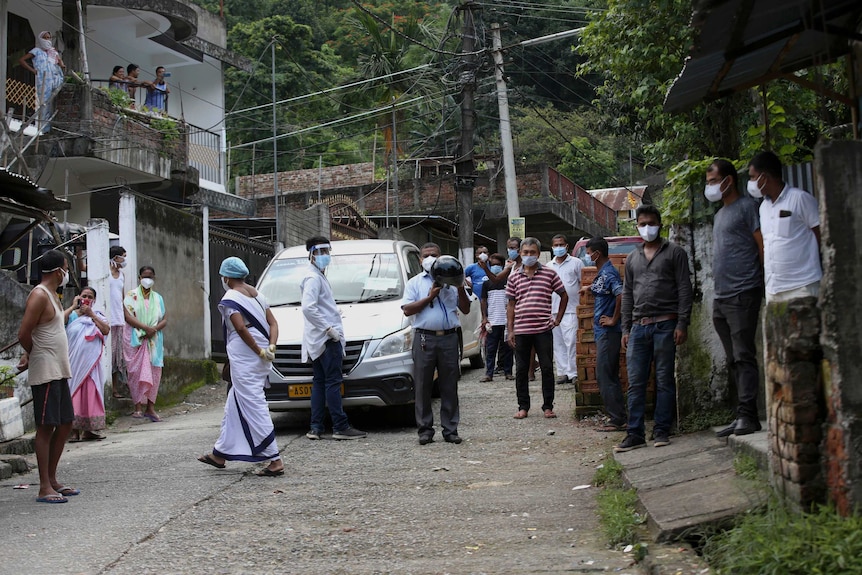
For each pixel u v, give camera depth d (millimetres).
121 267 12578
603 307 9078
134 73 20391
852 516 4176
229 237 17953
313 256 9562
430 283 9305
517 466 7867
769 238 5578
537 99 37344
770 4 4637
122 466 8523
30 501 7074
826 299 4363
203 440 10117
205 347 16422
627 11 9977
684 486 5797
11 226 13469
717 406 7676
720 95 6188
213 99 25062
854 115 5469
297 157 35938
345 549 5504
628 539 5258
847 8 5023
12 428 9312
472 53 20547
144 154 18203
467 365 17188
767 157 5578
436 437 9570
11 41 18141
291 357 10188
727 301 6582
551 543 5438
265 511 6523
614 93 11703
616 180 40312
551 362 10312
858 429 4285
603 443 8602
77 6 17938
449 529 5887
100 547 5645
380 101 36000
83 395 10406
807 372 4520
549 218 29797
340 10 42562
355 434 9734
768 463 5336
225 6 38781
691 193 7812
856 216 4340
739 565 4148
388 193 30297
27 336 7047
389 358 10117
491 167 29828
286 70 35938
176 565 5254
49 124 16594
